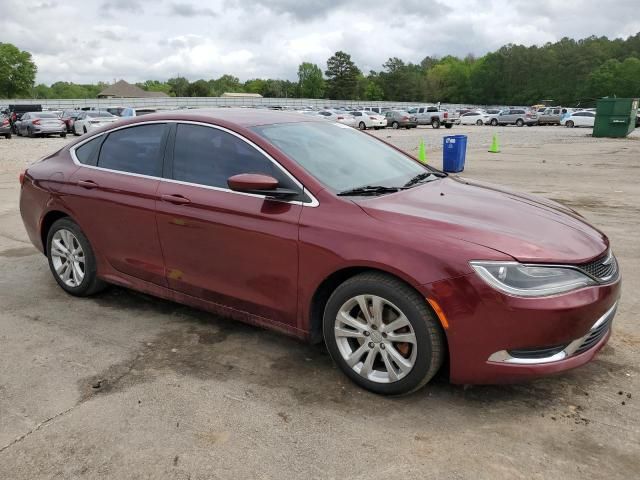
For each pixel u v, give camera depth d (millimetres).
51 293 4941
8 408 3152
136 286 4332
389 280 3047
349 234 3152
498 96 135000
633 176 12633
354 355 3283
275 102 84250
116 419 3033
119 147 4414
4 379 3467
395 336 3094
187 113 4125
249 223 3514
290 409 3115
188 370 3557
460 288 2850
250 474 2607
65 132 30328
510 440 2824
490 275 2822
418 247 2957
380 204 3311
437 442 2816
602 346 3178
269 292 3539
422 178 4082
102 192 4324
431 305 2900
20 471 2643
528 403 3143
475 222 3164
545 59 130125
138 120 4352
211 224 3680
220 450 2775
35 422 3018
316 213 3309
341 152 3957
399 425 2957
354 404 3158
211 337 4031
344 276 3307
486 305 2820
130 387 3359
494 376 2918
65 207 4598
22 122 30531
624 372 3463
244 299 3682
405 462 2672
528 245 2947
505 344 2850
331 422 2992
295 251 3332
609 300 3029
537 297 2797
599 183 11547
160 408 3135
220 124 3867
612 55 134375
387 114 42000
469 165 15250
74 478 2596
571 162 15844
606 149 20422
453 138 13508
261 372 3527
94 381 3432
